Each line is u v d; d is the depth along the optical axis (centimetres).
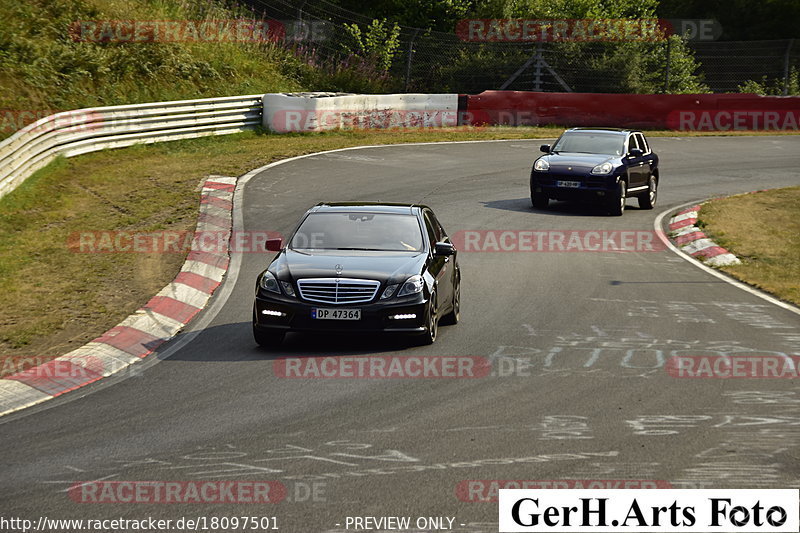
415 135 12131
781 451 2552
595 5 16812
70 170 8112
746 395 3122
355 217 4175
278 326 3662
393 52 15738
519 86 15625
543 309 4562
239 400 3023
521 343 3862
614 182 7594
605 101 14188
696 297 4941
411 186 8488
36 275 4941
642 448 2566
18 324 4038
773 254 6300
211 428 2731
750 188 9594
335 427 2738
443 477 2331
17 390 3161
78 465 2425
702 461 2467
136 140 9631
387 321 3647
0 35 10294
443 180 8931
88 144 8925
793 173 10662
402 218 4175
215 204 7119
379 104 12562
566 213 7731
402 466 2408
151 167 8581
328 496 2205
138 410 2925
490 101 13725
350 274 3691
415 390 3145
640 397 3084
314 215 4206
